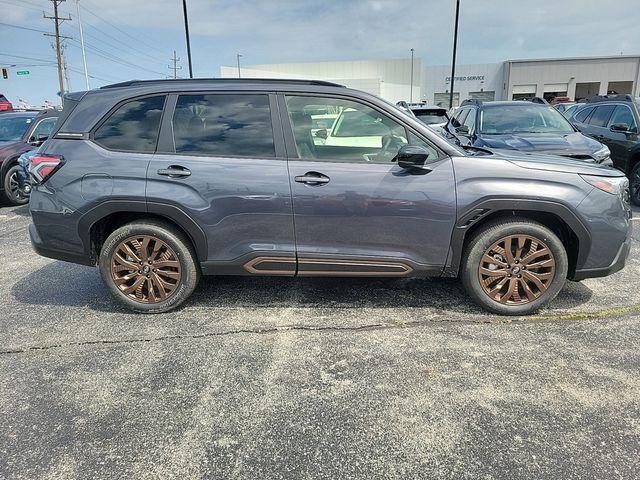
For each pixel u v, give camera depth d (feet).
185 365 9.95
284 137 11.46
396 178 11.18
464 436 7.70
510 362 9.84
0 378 9.61
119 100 11.93
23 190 28.73
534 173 11.23
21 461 7.29
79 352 10.59
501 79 165.68
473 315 12.03
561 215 11.14
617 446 7.40
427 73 168.96
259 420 8.18
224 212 11.44
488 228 11.49
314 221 11.35
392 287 13.92
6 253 18.75
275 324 11.73
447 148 11.38
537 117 25.12
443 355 10.16
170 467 7.14
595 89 161.58
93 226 11.95
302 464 7.16
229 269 11.98
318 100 11.57
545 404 8.46
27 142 29.68
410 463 7.14
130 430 7.98
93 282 15.12
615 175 11.64
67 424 8.16
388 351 10.36
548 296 11.78
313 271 11.82
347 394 8.86
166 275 12.18
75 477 6.97
